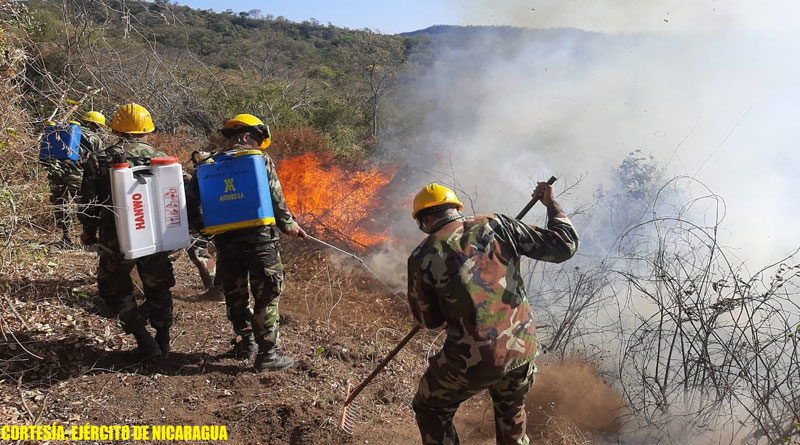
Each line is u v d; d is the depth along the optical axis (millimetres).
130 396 3584
